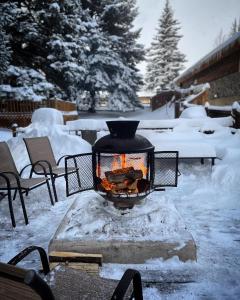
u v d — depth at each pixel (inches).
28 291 40.0
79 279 62.7
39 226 125.3
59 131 277.1
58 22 710.5
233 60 379.9
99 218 107.6
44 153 181.3
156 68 1508.4
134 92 1128.8
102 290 58.7
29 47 767.1
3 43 602.2
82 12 916.0
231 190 168.4
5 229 122.3
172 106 856.9
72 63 725.3
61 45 696.4
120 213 111.6
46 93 691.4
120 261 94.7
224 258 96.0
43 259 68.0
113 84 1034.1
